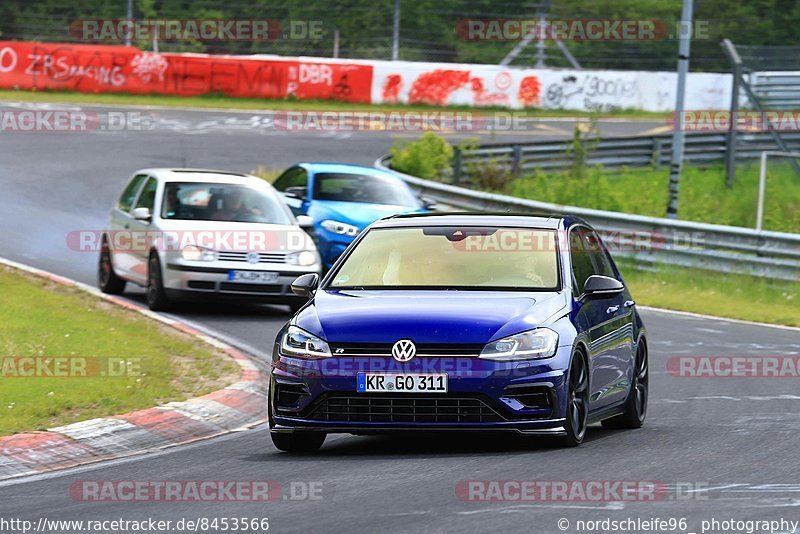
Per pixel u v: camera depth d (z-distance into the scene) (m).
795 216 126.69
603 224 82.75
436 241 33.72
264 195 61.25
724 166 140.00
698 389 42.84
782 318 64.19
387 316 29.81
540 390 29.23
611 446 30.91
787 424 34.97
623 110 169.25
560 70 165.25
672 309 67.62
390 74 157.38
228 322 56.31
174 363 43.00
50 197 93.62
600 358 32.31
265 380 41.81
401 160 113.00
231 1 187.62
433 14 189.88
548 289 31.88
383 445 32.22
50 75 145.88
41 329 47.22
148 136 124.94
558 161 124.12
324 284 32.97
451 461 28.59
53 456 30.42
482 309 30.14
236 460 29.91
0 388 36.59
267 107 150.38
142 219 59.50
